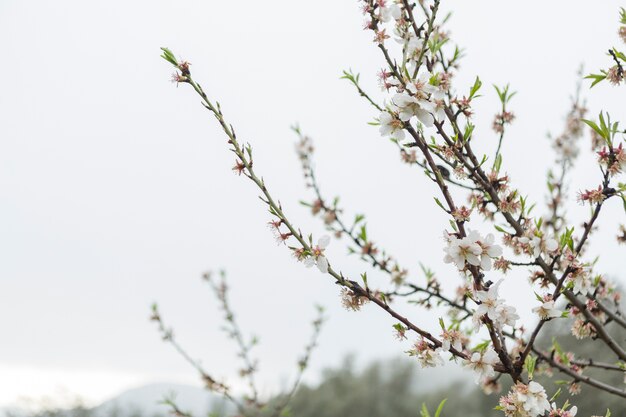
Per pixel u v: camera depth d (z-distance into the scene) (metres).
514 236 1.29
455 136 1.31
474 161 1.31
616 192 1.27
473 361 1.21
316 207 1.70
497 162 1.31
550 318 1.21
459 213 1.23
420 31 1.35
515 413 1.20
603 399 3.01
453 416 5.68
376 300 1.23
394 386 7.46
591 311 1.37
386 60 1.31
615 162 1.27
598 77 1.33
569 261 1.27
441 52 1.42
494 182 1.31
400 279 1.49
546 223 1.59
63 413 7.53
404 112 1.25
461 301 1.49
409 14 1.35
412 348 1.23
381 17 1.34
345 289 1.24
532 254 1.28
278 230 1.25
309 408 7.44
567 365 1.36
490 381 1.33
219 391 2.38
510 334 1.38
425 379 7.47
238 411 2.46
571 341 3.17
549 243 1.27
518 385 1.20
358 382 7.71
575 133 1.74
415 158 1.51
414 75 1.29
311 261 1.24
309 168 1.75
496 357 1.21
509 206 1.30
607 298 1.45
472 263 1.22
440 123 1.28
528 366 1.25
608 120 1.27
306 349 2.64
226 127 1.24
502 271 1.29
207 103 1.24
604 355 3.11
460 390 6.29
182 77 1.24
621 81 1.32
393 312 1.23
